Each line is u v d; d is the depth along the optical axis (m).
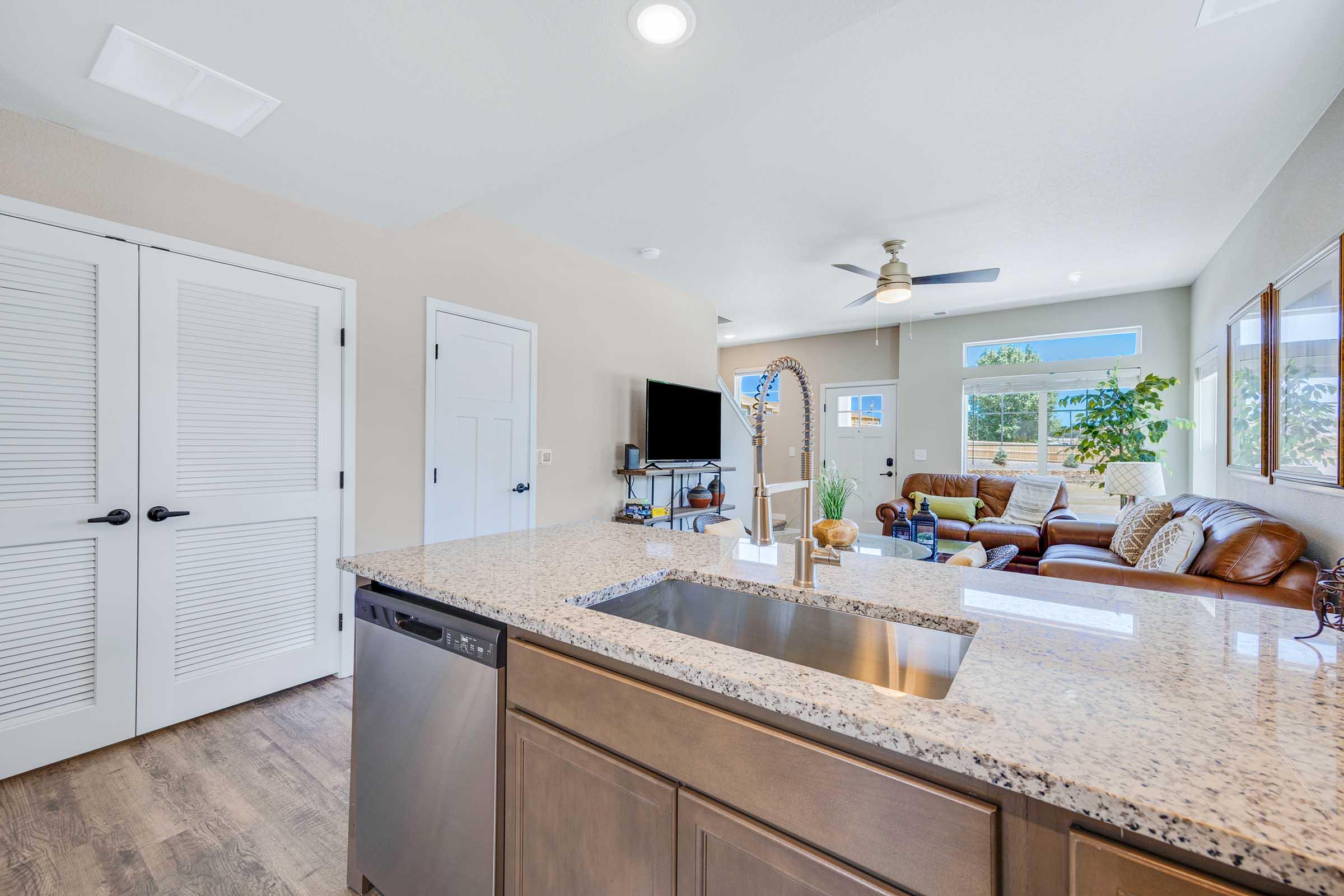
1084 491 5.39
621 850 0.95
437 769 1.24
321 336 2.66
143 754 2.07
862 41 1.88
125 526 2.11
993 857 0.62
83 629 2.04
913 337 6.30
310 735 2.21
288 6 1.40
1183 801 0.53
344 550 2.75
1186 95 2.18
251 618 2.46
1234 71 2.04
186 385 2.25
